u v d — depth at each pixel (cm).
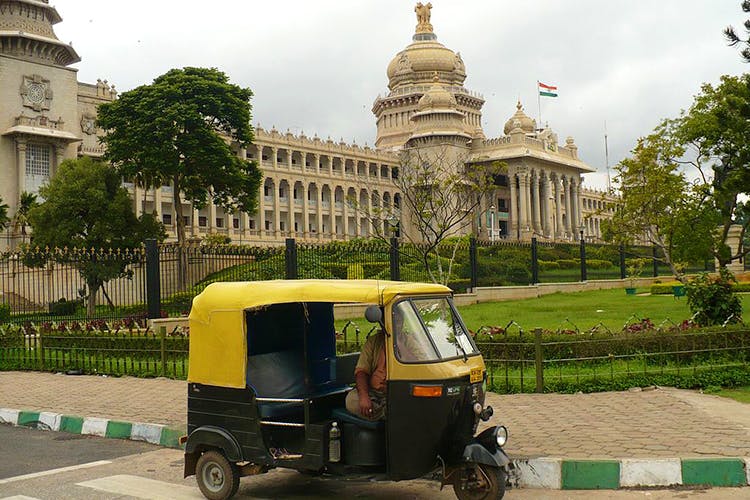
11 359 1722
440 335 721
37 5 5972
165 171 4381
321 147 8912
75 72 6147
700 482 737
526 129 9850
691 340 1283
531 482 767
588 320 2206
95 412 1156
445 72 10656
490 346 1326
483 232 7781
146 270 2083
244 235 7950
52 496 757
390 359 682
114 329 1902
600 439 861
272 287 744
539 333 1195
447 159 7700
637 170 2930
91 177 4181
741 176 2275
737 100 2172
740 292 3728
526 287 3584
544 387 1195
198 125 4369
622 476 748
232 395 748
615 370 1248
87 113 6575
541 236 8925
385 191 9706
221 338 761
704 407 1028
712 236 2981
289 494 767
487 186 2956
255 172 4859
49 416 1140
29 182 5691
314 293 720
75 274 3794
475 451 662
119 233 4178
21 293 3528
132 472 866
